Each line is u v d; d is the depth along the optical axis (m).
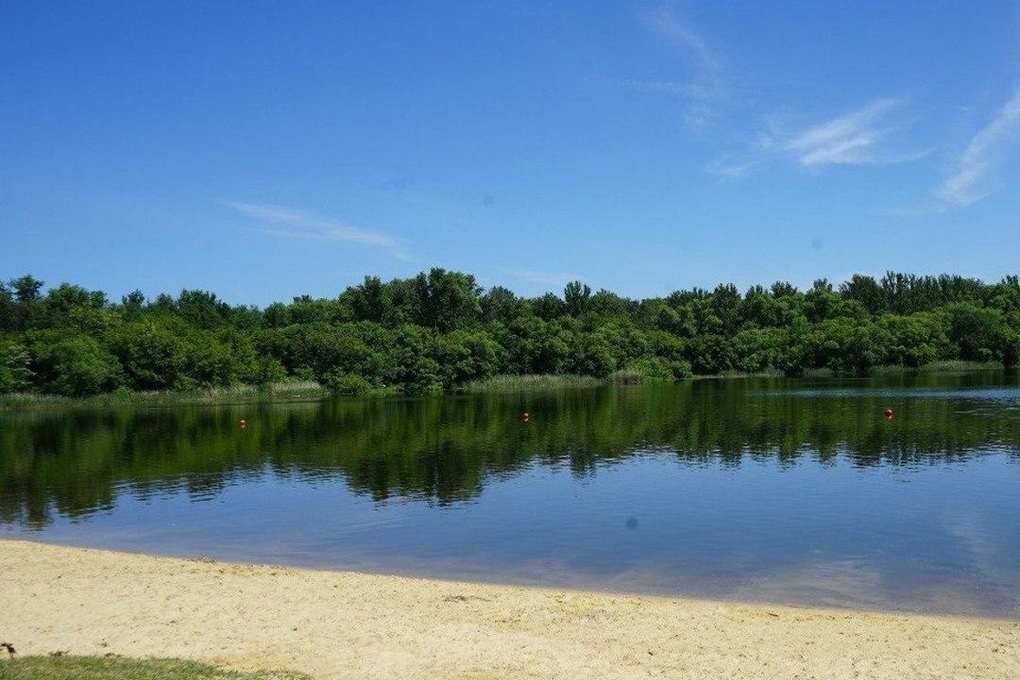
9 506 35.78
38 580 22.42
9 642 17.47
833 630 18.58
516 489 38.03
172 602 20.38
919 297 196.12
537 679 15.59
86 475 44.22
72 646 17.20
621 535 28.88
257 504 35.66
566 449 51.56
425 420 73.31
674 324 185.75
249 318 164.88
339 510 34.00
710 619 19.34
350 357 121.88
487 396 110.62
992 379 125.44
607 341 152.00
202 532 30.55
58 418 81.69
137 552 27.77
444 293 159.75
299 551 27.52
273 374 120.44
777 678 15.80
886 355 156.62
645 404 87.56
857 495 35.06
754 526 29.86
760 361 167.00
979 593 22.06
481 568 25.11
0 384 98.12
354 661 16.44
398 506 34.59
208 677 14.94
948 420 62.81
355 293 163.38
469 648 17.25
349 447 54.56
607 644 17.58
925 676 15.95
